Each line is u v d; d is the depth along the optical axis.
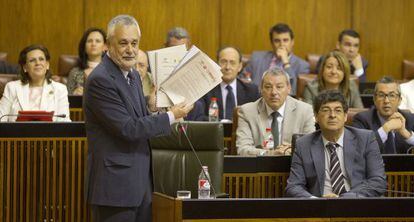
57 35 17.89
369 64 18.84
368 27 18.88
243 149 10.77
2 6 17.75
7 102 12.01
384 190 9.39
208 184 9.05
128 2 18.02
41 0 17.83
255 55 15.96
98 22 17.97
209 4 18.38
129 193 7.65
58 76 15.18
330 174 9.46
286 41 15.83
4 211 9.98
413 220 8.19
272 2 18.58
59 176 10.02
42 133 9.97
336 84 12.90
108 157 7.64
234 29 18.50
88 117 7.74
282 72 11.09
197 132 9.34
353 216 8.12
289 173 9.83
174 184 9.37
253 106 11.16
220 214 7.93
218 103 12.98
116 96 7.58
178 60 8.64
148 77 12.73
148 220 7.89
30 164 9.98
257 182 9.79
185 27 18.30
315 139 9.59
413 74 18.66
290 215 8.04
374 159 9.50
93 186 7.73
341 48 16.53
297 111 11.11
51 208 10.05
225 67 13.00
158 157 9.50
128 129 7.54
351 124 11.61
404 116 11.60
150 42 18.16
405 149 11.28
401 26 18.92
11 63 17.11
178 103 7.91
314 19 18.66
